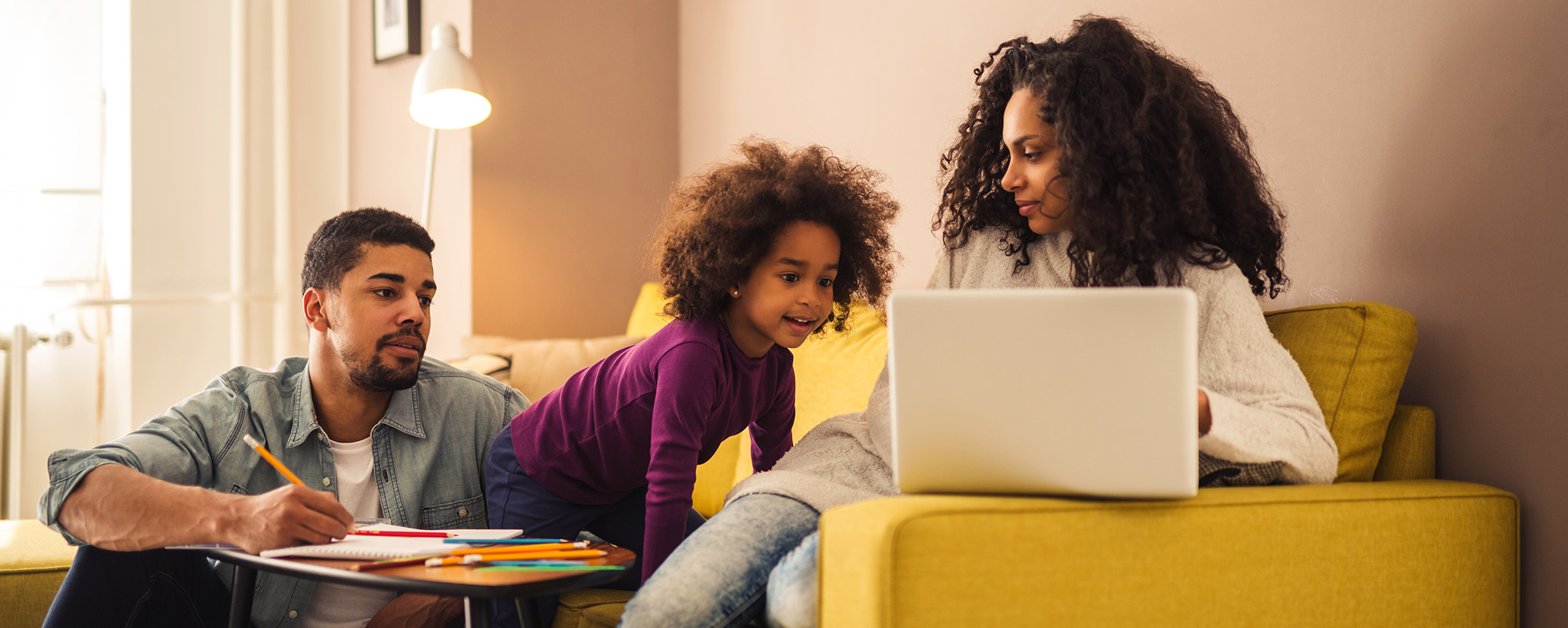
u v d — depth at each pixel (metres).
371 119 2.88
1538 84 1.20
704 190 1.33
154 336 2.67
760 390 1.37
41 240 2.50
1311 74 1.47
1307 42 1.47
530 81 2.60
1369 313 1.24
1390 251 1.37
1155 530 0.93
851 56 2.28
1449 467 1.30
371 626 1.29
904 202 2.13
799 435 1.76
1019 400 0.91
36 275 2.50
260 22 2.83
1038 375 0.90
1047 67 1.23
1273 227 1.28
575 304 2.68
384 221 1.33
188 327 2.74
